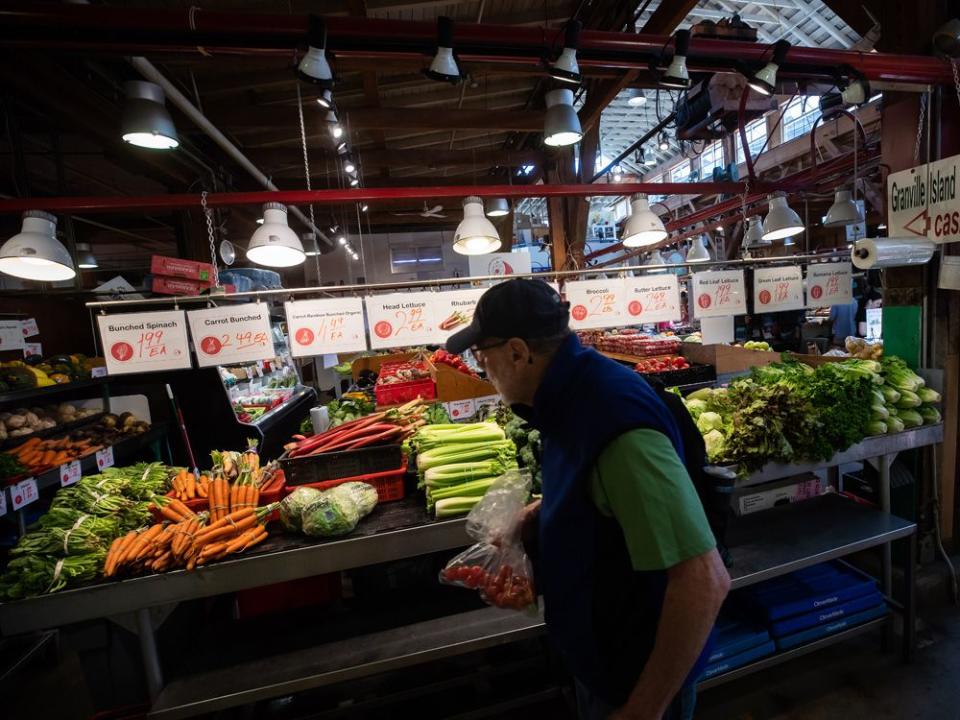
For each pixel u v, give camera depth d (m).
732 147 10.23
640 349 4.56
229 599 2.61
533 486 1.91
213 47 1.95
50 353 4.29
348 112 4.46
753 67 2.43
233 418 4.02
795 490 2.58
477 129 4.79
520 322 1.04
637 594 1.01
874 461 2.47
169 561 1.64
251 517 1.77
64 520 1.78
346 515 1.76
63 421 3.66
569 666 1.18
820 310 8.24
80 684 2.58
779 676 2.25
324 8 3.30
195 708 1.60
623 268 2.49
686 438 1.15
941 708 2.02
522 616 1.91
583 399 1.00
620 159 5.80
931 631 2.47
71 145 4.71
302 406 5.70
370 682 2.20
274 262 3.34
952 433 2.75
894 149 2.79
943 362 2.69
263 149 5.50
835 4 2.90
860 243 2.38
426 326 2.34
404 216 8.46
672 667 0.89
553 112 3.33
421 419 2.49
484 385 3.16
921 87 2.52
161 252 9.95
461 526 1.87
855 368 2.51
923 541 2.79
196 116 3.56
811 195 5.40
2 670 2.63
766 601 2.19
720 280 2.72
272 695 1.65
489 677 2.11
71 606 1.58
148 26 1.84
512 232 9.03
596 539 1.00
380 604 2.07
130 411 3.99
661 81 2.38
